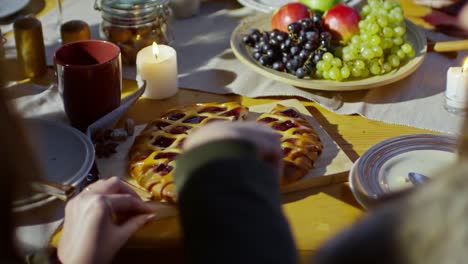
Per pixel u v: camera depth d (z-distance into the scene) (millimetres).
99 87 1064
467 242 348
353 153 1023
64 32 1327
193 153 628
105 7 1298
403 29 1225
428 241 362
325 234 856
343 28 1247
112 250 807
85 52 1124
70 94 1069
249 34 1311
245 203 585
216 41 1416
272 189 609
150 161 958
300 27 1226
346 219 882
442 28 1421
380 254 391
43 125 1029
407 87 1207
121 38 1296
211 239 571
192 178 608
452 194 362
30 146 585
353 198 923
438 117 1110
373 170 917
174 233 862
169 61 1180
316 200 920
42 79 1265
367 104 1154
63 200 878
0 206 548
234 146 623
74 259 791
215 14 1562
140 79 1194
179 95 1212
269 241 567
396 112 1130
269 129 678
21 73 1269
